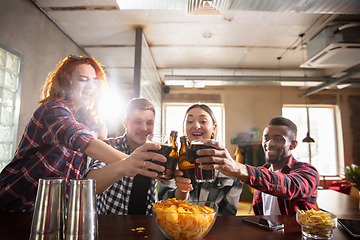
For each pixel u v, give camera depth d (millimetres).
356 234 714
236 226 804
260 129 6172
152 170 808
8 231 720
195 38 3941
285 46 4234
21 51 2568
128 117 1309
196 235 621
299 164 1206
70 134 868
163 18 3309
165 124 6480
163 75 5898
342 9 2465
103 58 4746
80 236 545
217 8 2455
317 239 688
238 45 4211
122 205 1222
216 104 6387
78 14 3156
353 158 5977
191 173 904
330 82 4953
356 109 6164
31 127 975
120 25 3479
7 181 1014
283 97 6312
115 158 842
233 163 797
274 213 1195
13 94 2449
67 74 1136
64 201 589
